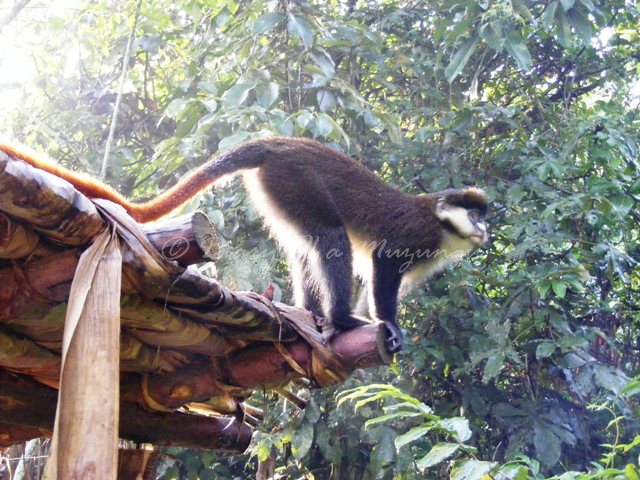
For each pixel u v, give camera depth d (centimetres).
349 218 519
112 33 820
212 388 359
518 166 805
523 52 732
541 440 716
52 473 209
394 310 527
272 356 359
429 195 574
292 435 678
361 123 798
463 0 776
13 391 324
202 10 867
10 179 220
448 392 805
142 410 373
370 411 691
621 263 852
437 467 713
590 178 768
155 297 286
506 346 702
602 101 914
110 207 260
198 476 777
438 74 875
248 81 694
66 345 226
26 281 258
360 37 810
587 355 739
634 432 758
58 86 842
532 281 716
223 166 464
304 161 500
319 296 482
